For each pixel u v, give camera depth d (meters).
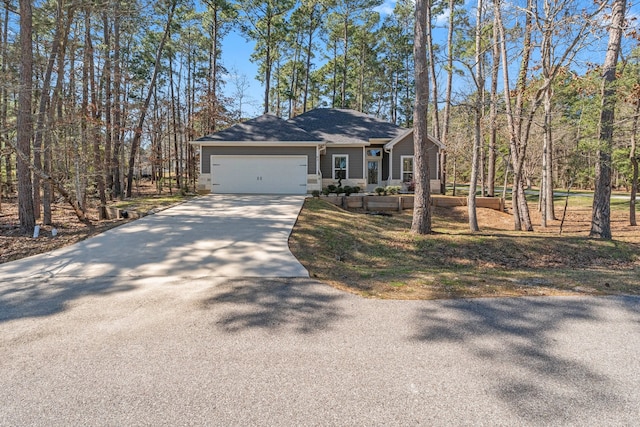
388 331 3.71
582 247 9.79
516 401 2.53
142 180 38.34
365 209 15.71
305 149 17.28
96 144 12.95
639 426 2.27
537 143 21.06
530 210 19.77
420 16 10.27
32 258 7.13
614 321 3.93
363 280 5.80
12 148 10.14
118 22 14.48
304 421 2.32
